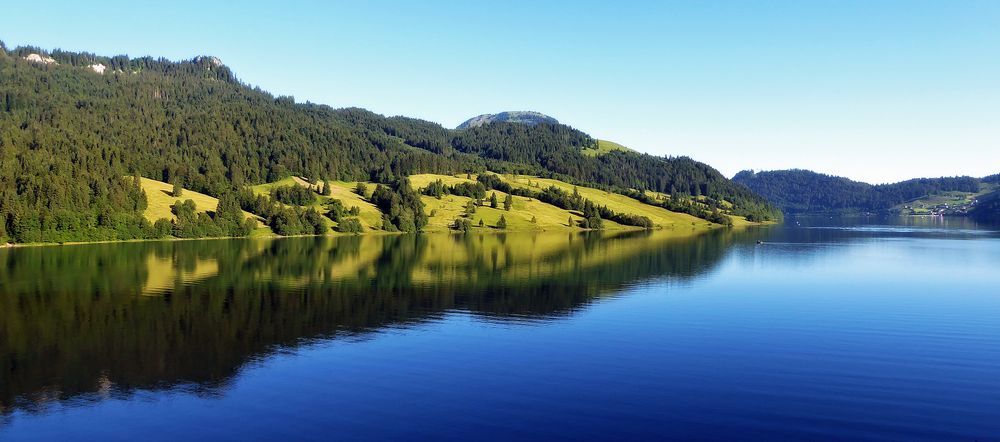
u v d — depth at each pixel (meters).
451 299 79.69
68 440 36.06
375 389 43.88
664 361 50.88
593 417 38.78
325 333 60.16
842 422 38.03
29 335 58.97
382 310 71.81
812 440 35.47
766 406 40.62
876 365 49.78
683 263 124.19
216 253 136.00
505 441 35.34
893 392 43.28
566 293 85.12
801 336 59.53
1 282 90.81
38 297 78.81
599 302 78.06
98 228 158.62
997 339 58.28
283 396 42.50
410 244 167.25
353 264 118.25
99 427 37.75
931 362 50.47
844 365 49.81
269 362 50.28
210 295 81.31
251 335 59.12
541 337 58.81
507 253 142.88
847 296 83.62
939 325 64.38
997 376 46.78
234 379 46.06
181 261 119.50
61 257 123.00
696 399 41.94
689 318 67.88
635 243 175.12
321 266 114.50
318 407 40.53
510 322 65.50
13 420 38.78
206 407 40.66
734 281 98.19
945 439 35.56
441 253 142.00
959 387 44.22
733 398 42.12
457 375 47.00
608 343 56.66
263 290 85.88
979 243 182.62
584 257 134.62
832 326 64.00
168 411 40.03
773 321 66.38
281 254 135.75
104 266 110.12
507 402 41.31
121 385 44.81
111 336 58.56
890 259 134.62
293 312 70.31
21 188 155.75
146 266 110.81
